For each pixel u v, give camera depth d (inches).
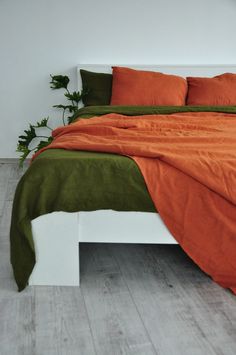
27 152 139.4
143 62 152.6
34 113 154.6
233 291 68.9
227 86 136.5
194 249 69.1
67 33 147.8
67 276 71.1
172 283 72.7
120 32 149.1
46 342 57.1
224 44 152.2
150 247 87.9
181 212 68.0
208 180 66.7
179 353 55.2
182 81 140.3
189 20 149.0
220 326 60.8
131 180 68.4
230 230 66.7
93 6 145.9
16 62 149.1
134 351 55.5
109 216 69.2
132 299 67.6
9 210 105.5
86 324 61.1
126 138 85.7
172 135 89.3
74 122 110.4
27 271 68.8
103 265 79.5
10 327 60.2
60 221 68.2
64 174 68.6
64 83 147.1
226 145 80.7
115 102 136.3
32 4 143.9
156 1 146.6
